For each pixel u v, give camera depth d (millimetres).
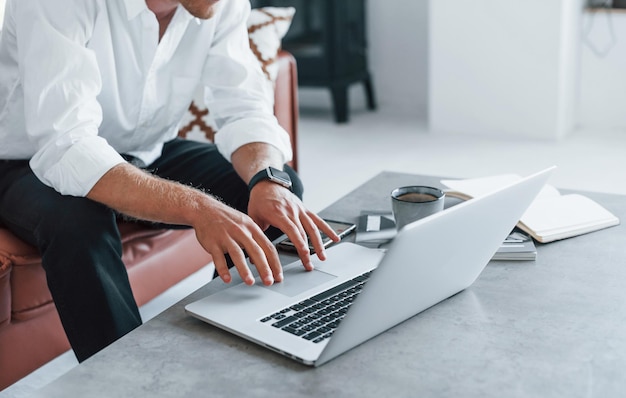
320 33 3893
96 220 1388
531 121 3584
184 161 1790
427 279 1015
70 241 1370
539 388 889
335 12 3828
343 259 1251
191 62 1716
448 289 1093
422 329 1026
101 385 917
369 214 1445
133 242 1764
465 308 1085
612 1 3611
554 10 3393
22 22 1422
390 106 4328
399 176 1681
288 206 1327
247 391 895
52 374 1707
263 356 971
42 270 1575
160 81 1689
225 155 1661
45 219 1398
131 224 1764
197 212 1235
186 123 2184
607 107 3697
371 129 3902
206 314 1060
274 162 1562
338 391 890
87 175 1349
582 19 3633
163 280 1866
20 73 1469
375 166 3277
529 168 3170
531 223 1332
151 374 937
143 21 1560
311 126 4016
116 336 1370
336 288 1145
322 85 3971
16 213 1487
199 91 2176
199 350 990
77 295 1379
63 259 1377
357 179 3111
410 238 913
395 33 4195
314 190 2998
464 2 3562
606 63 3643
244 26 1780
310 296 1118
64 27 1432
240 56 1757
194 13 1498
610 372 919
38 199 1453
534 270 1207
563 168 3150
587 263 1227
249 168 1537
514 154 3371
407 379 911
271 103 1797
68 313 1394
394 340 999
